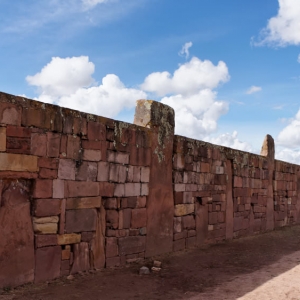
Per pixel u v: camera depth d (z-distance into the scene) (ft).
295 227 61.36
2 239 20.81
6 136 20.89
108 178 27.48
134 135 30.01
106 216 27.68
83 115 25.49
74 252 24.90
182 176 36.11
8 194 21.31
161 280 25.26
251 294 22.36
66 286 22.47
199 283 24.98
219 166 42.91
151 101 32.37
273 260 33.60
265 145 56.03
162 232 33.22
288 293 22.59
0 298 19.47
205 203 40.04
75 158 24.89
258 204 52.37
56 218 23.66
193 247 37.78
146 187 31.32
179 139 35.73
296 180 66.28
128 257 29.32
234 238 45.78
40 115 22.66
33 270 22.31
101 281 24.00
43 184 22.85
